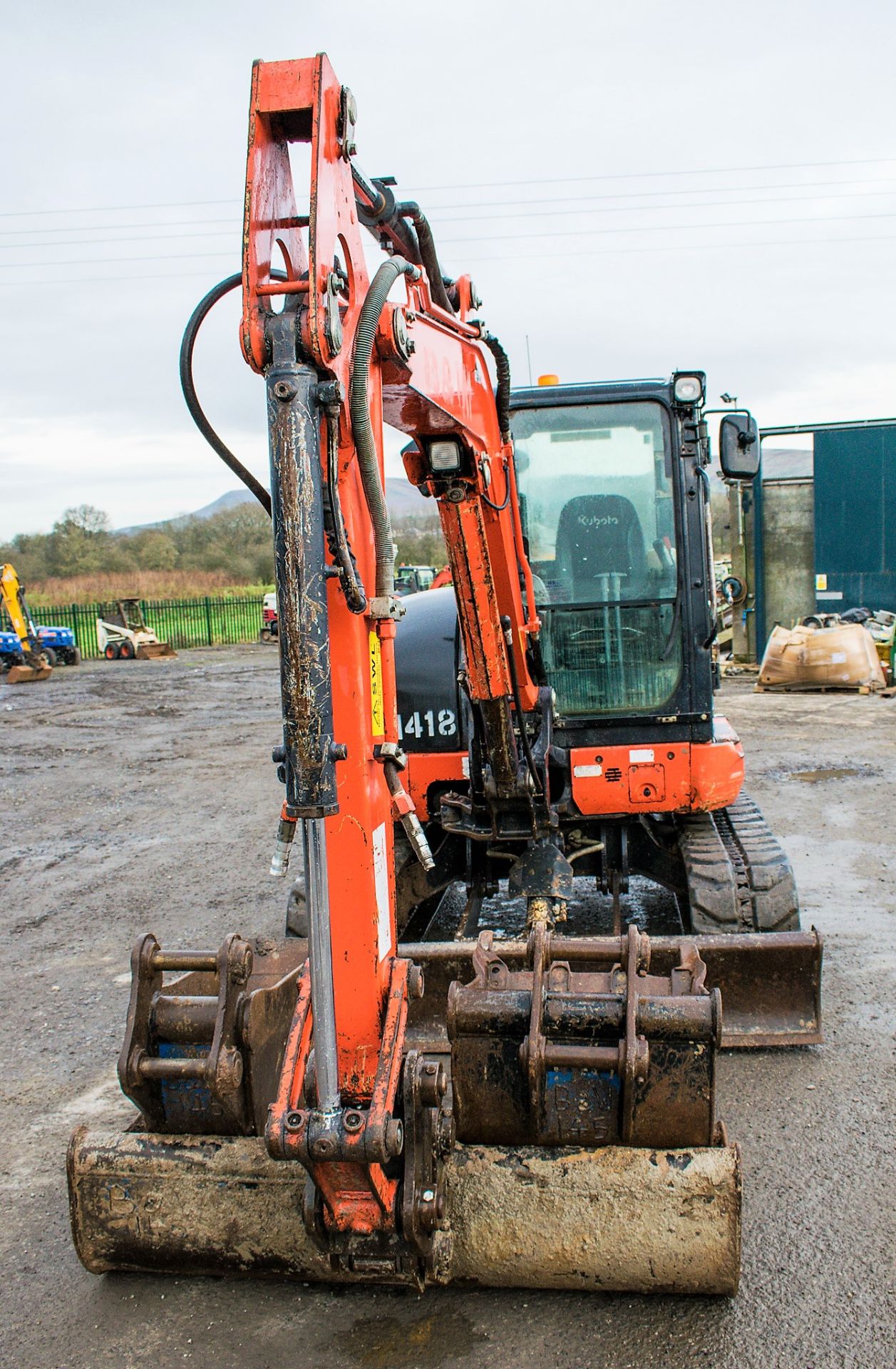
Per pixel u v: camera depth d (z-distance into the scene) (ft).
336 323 6.86
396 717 8.09
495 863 16.93
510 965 12.70
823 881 21.20
